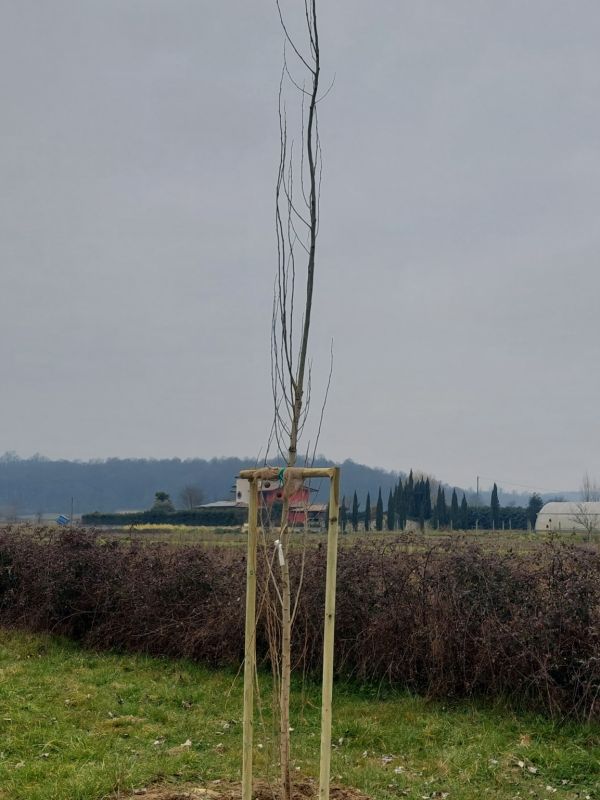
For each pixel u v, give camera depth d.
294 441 4.71
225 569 11.41
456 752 7.35
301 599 9.84
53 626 12.70
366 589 9.77
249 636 4.68
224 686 9.83
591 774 6.90
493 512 46.38
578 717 8.11
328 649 4.30
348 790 5.69
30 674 10.30
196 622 11.05
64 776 6.21
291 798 5.20
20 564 13.47
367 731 7.98
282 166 4.95
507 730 8.02
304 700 8.97
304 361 4.76
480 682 8.88
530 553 9.30
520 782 6.70
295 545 10.89
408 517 47.47
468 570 9.20
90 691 9.40
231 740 7.57
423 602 9.39
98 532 14.07
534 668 8.49
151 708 8.72
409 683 9.38
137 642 11.70
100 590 12.16
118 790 5.79
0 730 7.57
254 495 4.67
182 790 5.70
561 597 8.53
